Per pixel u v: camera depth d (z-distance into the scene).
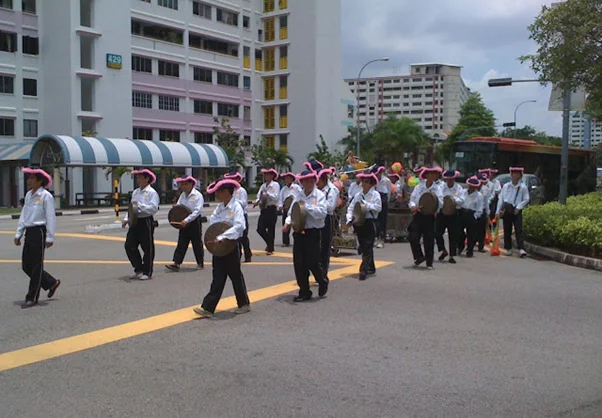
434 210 11.12
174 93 51.53
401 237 15.85
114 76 45.03
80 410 4.71
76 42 42.25
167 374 5.52
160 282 10.07
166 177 44.53
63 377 5.46
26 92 42.28
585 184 38.78
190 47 53.12
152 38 49.41
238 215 7.65
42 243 8.34
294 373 5.51
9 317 7.66
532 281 10.12
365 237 10.24
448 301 8.48
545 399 4.92
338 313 7.78
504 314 7.71
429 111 158.12
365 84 164.25
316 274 8.56
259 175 56.38
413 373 5.50
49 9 42.72
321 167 10.34
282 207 13.46
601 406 4.79
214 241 7.53
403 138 60.66
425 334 6.77
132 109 47.25
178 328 7.09
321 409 4.70
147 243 10.27
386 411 4.66
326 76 59.94
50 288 8.57
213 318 7.55
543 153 33.72
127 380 5.37
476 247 15.34
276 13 60.12
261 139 59.97
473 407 4.74
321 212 8.34
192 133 53.81
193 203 11.11
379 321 7.36
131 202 10.27
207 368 5.67
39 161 34.97
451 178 12.76
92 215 30.44
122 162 36.28
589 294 9.03
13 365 5.79
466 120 76.81
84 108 44.06
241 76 58.59
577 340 6.57
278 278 10.37
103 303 8.44
